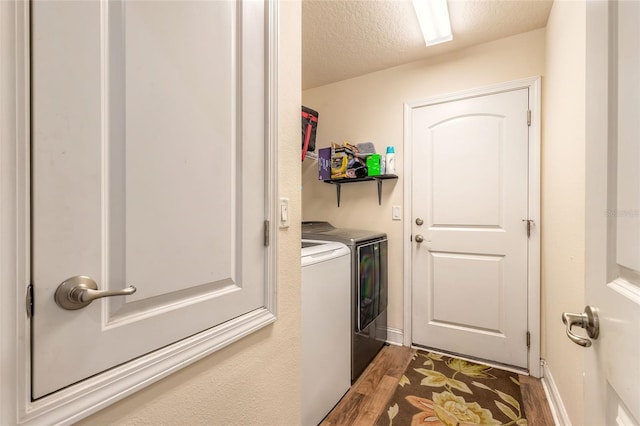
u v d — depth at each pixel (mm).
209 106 734
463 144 2146
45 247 465
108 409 553
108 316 546
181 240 669
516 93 1979
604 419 564
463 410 1564
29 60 448
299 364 1096
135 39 577
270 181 920
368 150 2420
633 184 471
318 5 1699
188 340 685
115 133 551
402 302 2361
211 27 738
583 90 1186
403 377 1883
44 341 464
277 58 943
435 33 1922
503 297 2021
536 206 1907
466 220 2139
